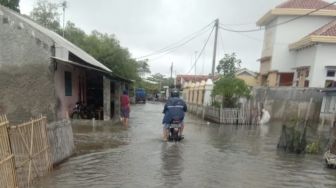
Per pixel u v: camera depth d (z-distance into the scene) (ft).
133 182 22.88
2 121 17.94
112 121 57.36
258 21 111.96
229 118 68.54
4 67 40.27
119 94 68.59
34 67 40.14
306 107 75.10
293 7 98.12
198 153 33.94
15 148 19.27
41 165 23.13
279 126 66.39
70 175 23.91
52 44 40.09
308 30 97.60
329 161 29.40
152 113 92.79
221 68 131.23
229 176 25.36
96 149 34.12
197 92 100.32
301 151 36.06
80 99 61.52
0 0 78.48
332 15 94.84
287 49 98.84
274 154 35.24
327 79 82.28
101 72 53.47
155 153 33.04
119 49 127.34
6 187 17.49
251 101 71.41
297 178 25.63
